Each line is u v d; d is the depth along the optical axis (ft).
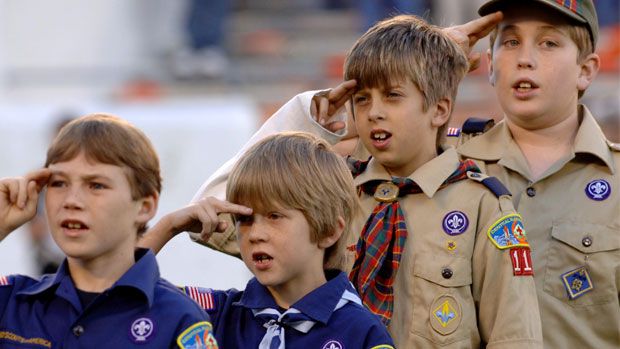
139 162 31.63
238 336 33.91
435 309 35.96
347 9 136.98
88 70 120.16
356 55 37.11
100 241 31.09
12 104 109.70
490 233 36.32
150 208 32.27
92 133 31.35
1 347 31.32
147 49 123.44
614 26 115.96
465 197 36.96
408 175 37.70
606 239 39.52
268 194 32.78
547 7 39.99
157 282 32.04
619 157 40.88
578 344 39.29
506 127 41.55
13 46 119.55
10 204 32.27
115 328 31.07
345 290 33.88
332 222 33.53
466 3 114.83
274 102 114.21
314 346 33.17
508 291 35.78
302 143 33.86
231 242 37.99
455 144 42.11
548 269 39.50
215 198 35.19
